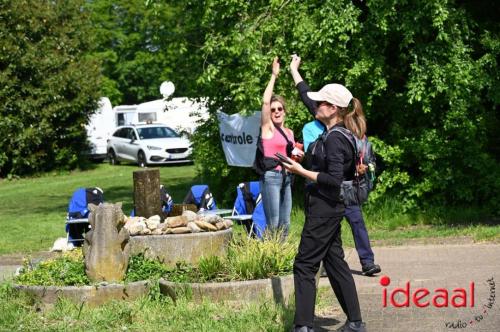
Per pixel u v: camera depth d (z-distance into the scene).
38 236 19.83
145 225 12.17
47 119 40.00
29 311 10.38
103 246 10.86
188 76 22.08
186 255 11.95
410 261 13.66
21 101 38.97
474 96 18.92
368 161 10.96
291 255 11.24
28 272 11.59
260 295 10.23
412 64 18.31
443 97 18.92
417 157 18.98
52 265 11.62
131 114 57.16
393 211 19.06
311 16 18.55
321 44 18.02
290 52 18.72
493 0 19.77
